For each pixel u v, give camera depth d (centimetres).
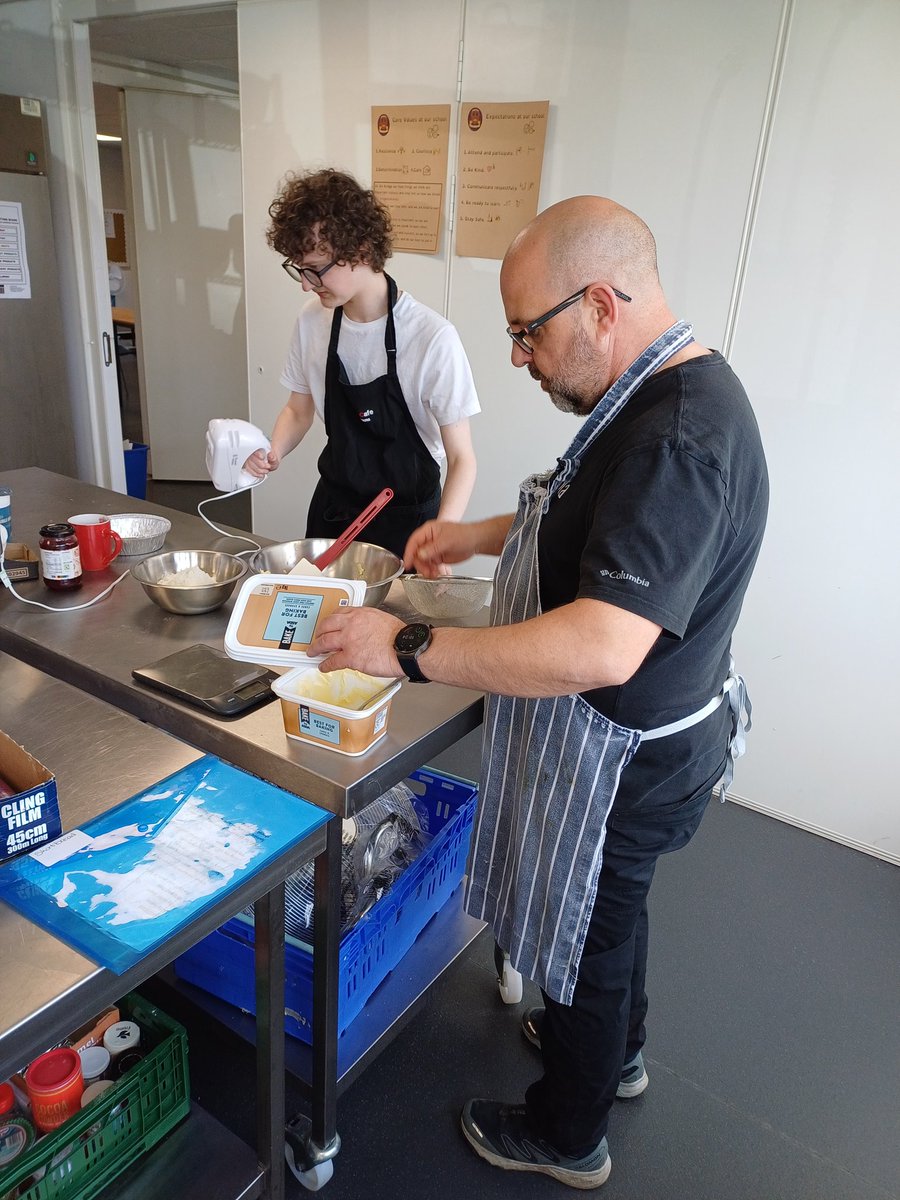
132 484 463
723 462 98
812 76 202
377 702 118
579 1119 141
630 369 110
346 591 126
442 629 109
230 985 153
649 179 232
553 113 243
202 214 472
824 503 227
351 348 210
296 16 284
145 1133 131
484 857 141
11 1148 118
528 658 98
